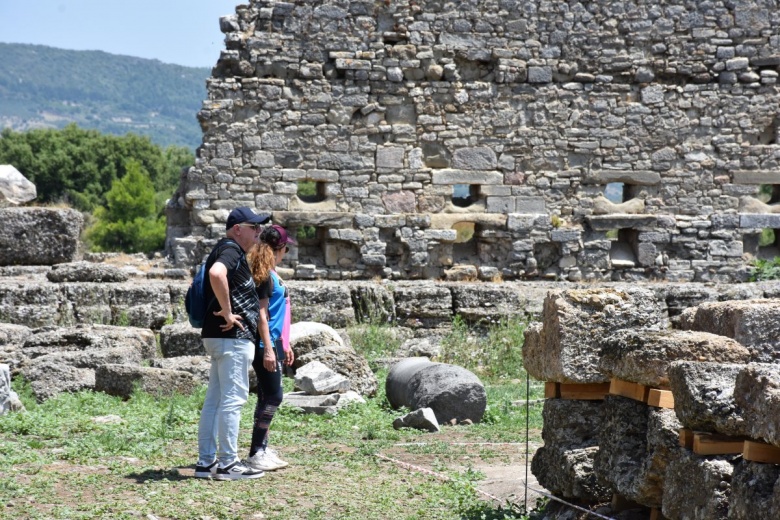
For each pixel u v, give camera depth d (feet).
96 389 39.42
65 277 56.29
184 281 60.80
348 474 26.43
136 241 184.96
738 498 15.39
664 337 18.97
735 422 15.97
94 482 23.88
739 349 18.66
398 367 40.88
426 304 60.18
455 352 55.98
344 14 67.92
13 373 40.42
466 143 69.15
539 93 69.82
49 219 59.00
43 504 21.53
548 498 22.93
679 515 17.03
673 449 17.70
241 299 25.29
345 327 58.08
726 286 62.23
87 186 222.48
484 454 30.42
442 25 68.95
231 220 25.77
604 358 20.38
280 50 67.15
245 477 25.32
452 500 23.63
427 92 68.74
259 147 66.69
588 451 21.21
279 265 67.41
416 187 68.44
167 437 30.60
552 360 21.90
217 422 25.32
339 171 67.72
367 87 68.03
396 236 67.72
